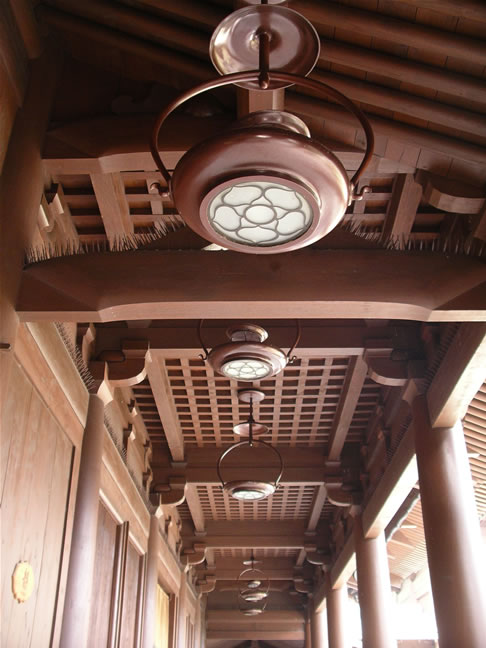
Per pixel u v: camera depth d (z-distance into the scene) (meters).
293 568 15.45
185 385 7.84
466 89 3.90
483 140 4.16
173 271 4.27
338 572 11.69
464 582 5.25
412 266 4.29
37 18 4.74
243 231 3.14
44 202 4.90
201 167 2.78
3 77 4.19
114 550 7.38
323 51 4.05
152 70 4.83
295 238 3.18
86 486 5.62
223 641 20.62
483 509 9.55
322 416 8.77
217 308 4.19
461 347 5.25
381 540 8.95
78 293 4.16
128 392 8.07
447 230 5.45
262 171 2.77
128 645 8.02
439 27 3.73
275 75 2.72
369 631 8.46
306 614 17.14
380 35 3.82
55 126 4.73
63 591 5.03
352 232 4.42
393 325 6.63
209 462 9.52
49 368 4.88
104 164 4.65
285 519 12.76
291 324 6.71
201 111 4.70
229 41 3.08
